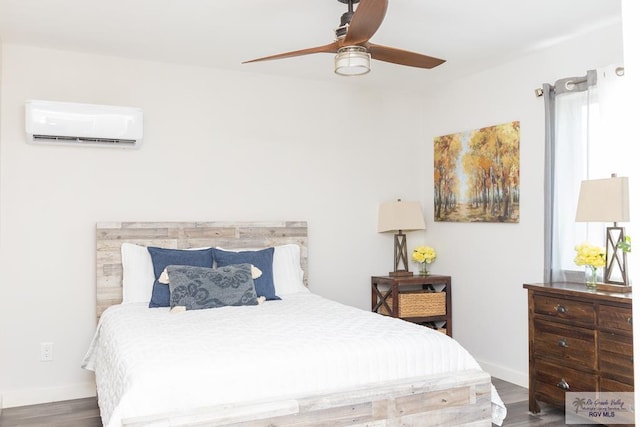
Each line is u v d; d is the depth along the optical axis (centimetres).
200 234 425
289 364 238
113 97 406
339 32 277
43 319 385
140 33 357
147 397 213
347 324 301
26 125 366
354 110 495
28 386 380
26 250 380
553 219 377
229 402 225
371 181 502
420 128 521
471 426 265
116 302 396
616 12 323
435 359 269
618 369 296
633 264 70
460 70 446
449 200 487
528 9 318
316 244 477
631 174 70
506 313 426
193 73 432
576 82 361
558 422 335
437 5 311
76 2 305
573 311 324
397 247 505
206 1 304
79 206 395
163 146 421
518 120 416
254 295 376
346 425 237
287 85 467
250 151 452
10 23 338
